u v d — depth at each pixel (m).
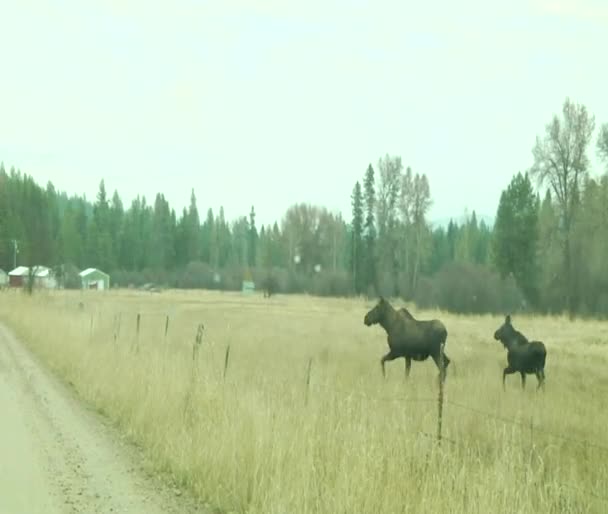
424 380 30.52
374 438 15.15
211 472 15.84
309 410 18.36
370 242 143.88
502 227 116.56
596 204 96.06
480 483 12.80
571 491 13.73
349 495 13.09
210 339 46.06
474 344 50.00
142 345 36.34
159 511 14.74
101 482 16.83
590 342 54.22
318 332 57.44
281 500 13.34
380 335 56.44
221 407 19.23
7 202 170.00
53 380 34.31
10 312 79.44
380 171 141.75
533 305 102.19
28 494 15.86
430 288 105.62
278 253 182.75
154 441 19.75
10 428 22.92
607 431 20.12
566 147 98.31
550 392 28.02
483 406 23.36
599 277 95.75
